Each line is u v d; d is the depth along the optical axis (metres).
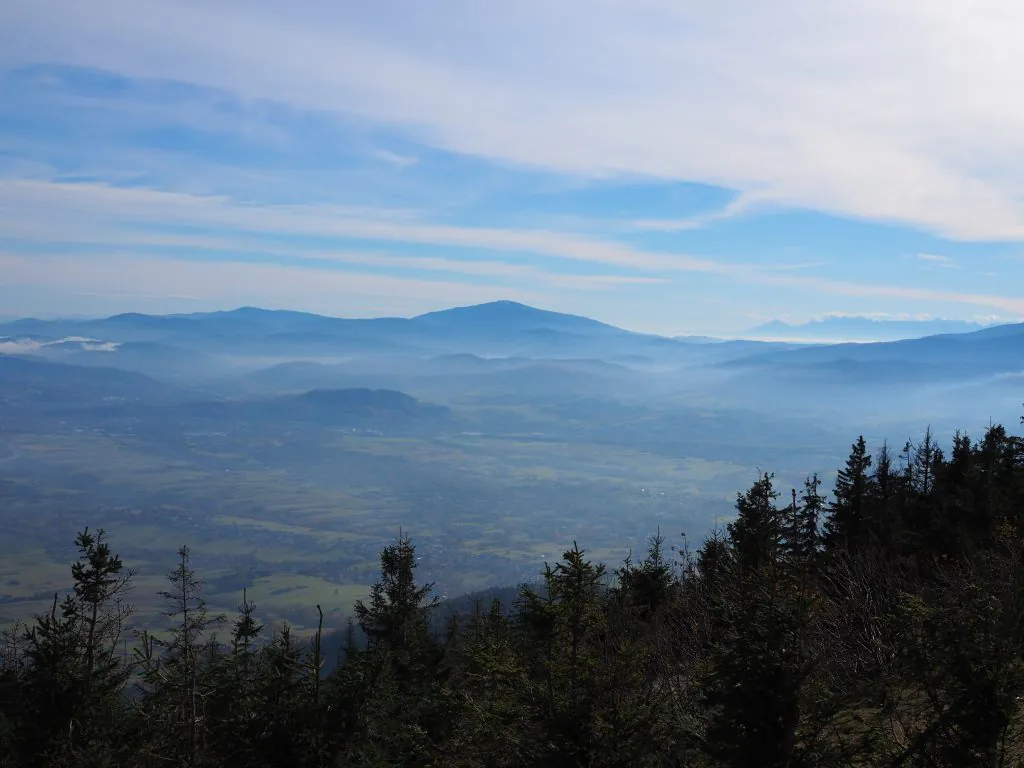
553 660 7.28
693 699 7.32
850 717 6.43
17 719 11.38
